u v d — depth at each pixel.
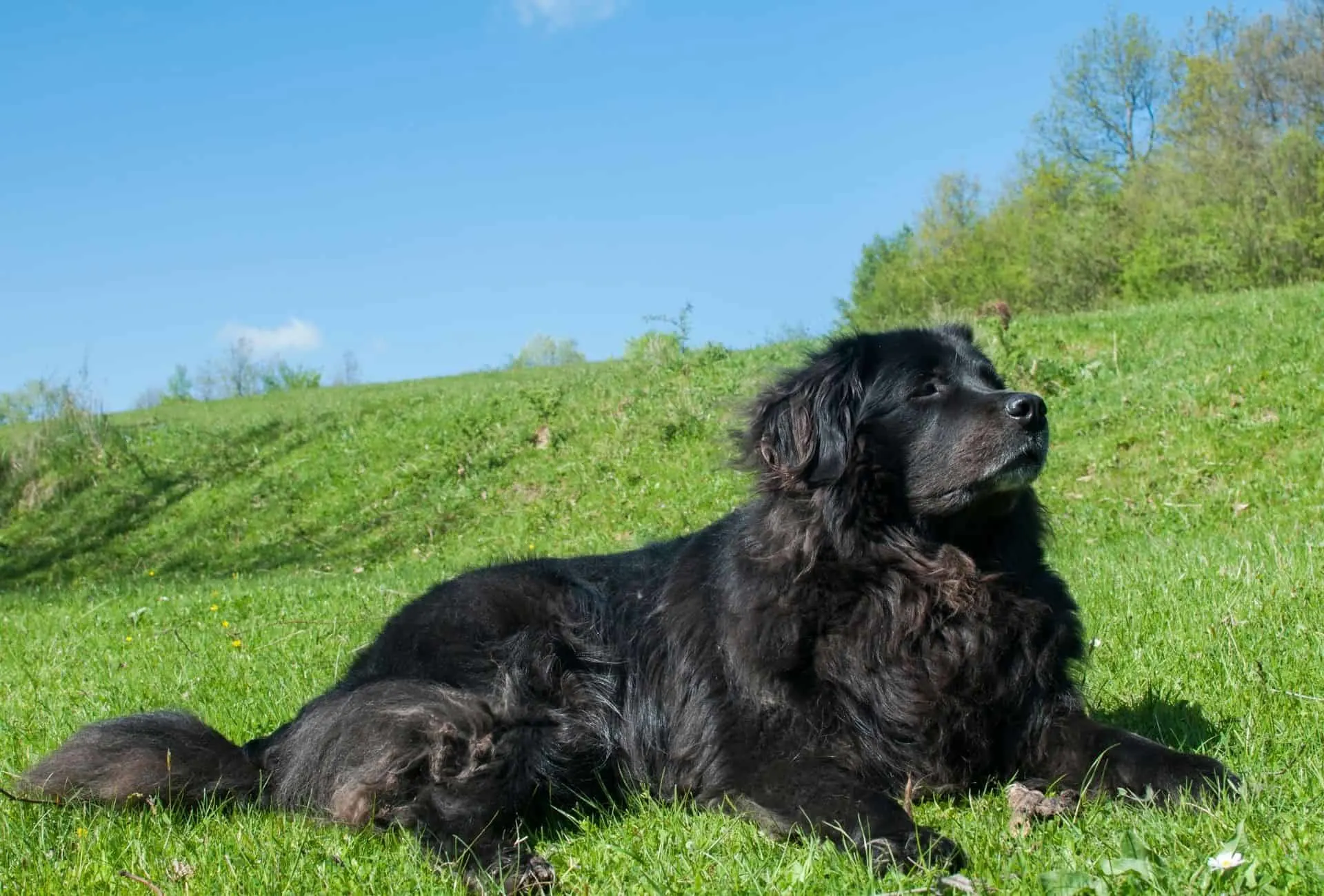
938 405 4.04
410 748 3.73
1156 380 14.71
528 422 19.22
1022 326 18.19
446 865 3.31
